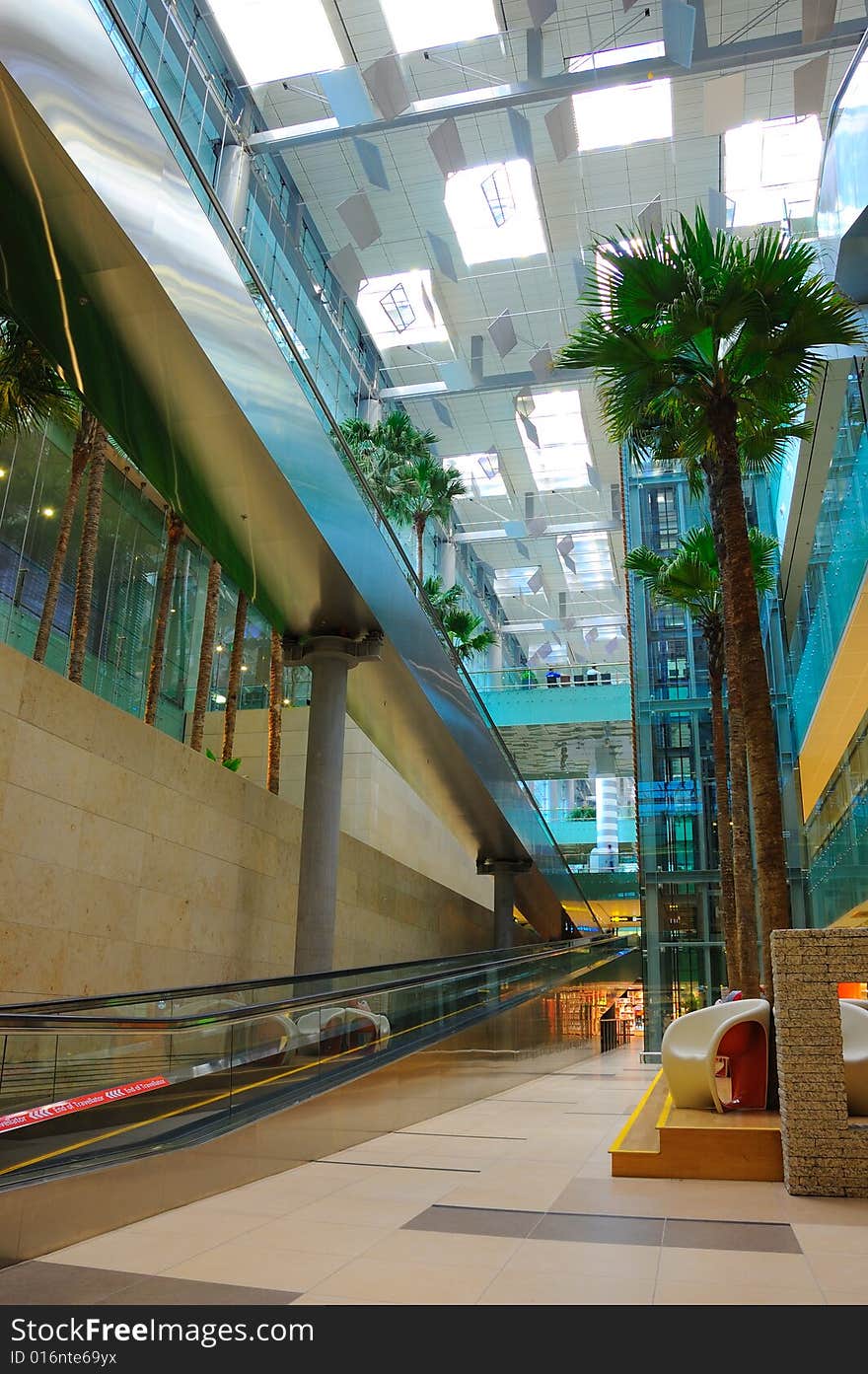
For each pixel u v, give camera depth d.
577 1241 4.44
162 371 10.96
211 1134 6.13
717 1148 6.26
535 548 44.69
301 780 22.42
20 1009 5.27
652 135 25.23
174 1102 6.00
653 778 22.73
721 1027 7.34
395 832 24.69
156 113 10.37
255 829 15.34
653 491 24.94
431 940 25.48
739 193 26.19
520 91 21.97
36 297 10.19
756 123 24.92
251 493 12.77
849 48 23.23
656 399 10.43
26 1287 3.76
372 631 15.80
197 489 12.92
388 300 31.61
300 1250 4.35
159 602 23.08
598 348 9.78
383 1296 3.57
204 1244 4.50
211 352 10.75
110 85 9.37
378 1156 7.50
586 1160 7.13
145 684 22.12
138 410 11.64
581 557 45.31
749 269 9.16
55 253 9.62
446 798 22.28
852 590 14.38
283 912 16.11
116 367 11.00
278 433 12.24
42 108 8.22
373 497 15.77
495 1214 5.11
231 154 23.17
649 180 27.84
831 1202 5.38
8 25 7.87
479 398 34.94
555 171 27.47
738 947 13.32
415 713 18.17
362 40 23.47
